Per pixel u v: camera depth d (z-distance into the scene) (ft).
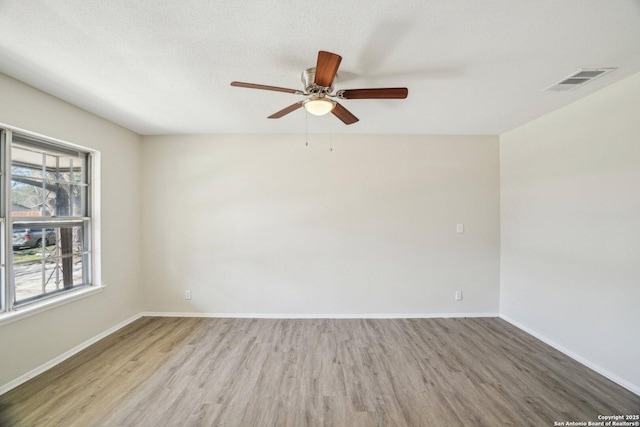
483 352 8.63
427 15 4.62
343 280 11.52
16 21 4.74
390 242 11.55
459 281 11.60
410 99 8.05
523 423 5.72
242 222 11.52
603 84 7.18
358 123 10.25
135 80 6.89
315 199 11.53
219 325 10.67
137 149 11.41
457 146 11.62
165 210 11.58
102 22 4.80
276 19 4.73
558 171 8.84
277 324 10.82
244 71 6.49
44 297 7.94
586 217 7.91
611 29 4.96
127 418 5.81
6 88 6.66
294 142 11.56
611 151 7.23
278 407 6.15
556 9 4.48
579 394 6.62
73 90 7.45
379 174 11.57
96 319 9.30
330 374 7.41
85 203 9.37
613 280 7.20
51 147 8.27
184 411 6.02
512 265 10.93
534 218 9.86
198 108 8.74
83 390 6.70
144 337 9.59
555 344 8.91
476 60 6.00
